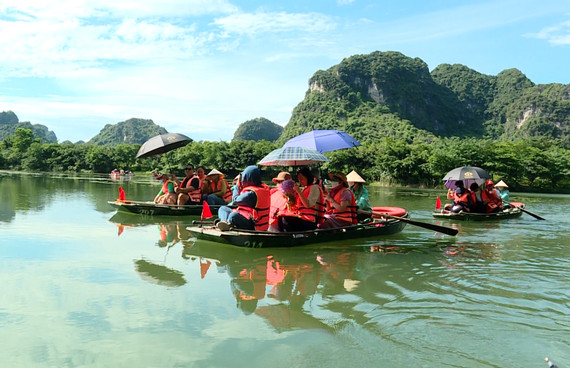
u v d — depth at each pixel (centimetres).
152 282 529
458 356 335
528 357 335
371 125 15175
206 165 8675
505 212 1330
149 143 1199
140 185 2958
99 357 325
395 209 1077
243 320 404
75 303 447
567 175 6094
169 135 1225
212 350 340
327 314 423
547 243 862
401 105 18062
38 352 332
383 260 672
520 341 364
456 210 1294
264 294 486
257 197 766
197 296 475
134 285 514
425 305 453
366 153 7206
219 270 592
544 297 486
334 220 837
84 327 383
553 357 335
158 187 2695
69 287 503
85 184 2930
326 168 7094
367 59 19250
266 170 7444
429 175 6178
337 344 353
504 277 573
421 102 18525
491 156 6019
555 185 6166
